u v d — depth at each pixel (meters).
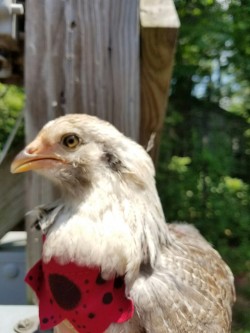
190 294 0.18
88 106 0.20
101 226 0.17
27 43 0.19
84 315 0.17
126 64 0.20
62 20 0.19
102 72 0.20
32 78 0.19
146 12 0.20
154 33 0.19
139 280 0.17
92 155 0.17
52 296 0.17
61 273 0.17
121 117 0.20
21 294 0.26
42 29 0.19
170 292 0.18
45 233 0.18
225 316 0.21
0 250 0.28
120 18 0.19
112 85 0.20
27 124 0.20
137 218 0.17
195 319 0.18
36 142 0.18
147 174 0.18
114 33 0.19
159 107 0.21
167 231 0.19
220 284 0.21
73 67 0.19
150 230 0.18
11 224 0.22
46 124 0.19
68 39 0.19
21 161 0.18
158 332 0.17
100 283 0.17
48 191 0.20
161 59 0.20
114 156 0.17
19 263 0.27
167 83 0.20
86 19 0.19
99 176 0.17
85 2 0.19
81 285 0.17
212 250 0.24
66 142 0.18
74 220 0.17
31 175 0.20
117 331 0.17
